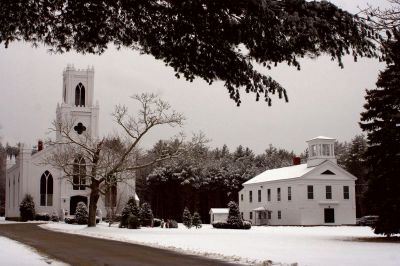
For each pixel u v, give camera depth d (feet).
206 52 33.37
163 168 337.31
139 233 132.87
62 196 238.48
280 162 428.15
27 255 63.41
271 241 100.78
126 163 166.71
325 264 57.98
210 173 349.61
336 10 30.42
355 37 30.68
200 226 191.11
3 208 376.27
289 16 29.12
